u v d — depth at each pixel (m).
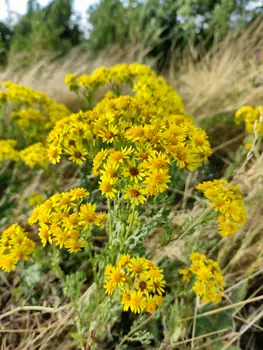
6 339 0.60
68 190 0.74
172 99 0.72
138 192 0.46
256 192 0.55
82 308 0.52
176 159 0.46
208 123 0.91
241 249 0.55
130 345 0.57
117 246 0.51
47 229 0.48
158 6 2.12
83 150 0.52
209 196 0.50
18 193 0.82
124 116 0.51
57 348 0.55
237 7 1.57
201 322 0.56
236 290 0.58
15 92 0.93
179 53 1.67
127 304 0.45
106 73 0.76
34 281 0.63
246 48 1.15
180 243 0.57
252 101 0.88
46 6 3.01
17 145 0.94
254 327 0.58
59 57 2.20
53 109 0.97
